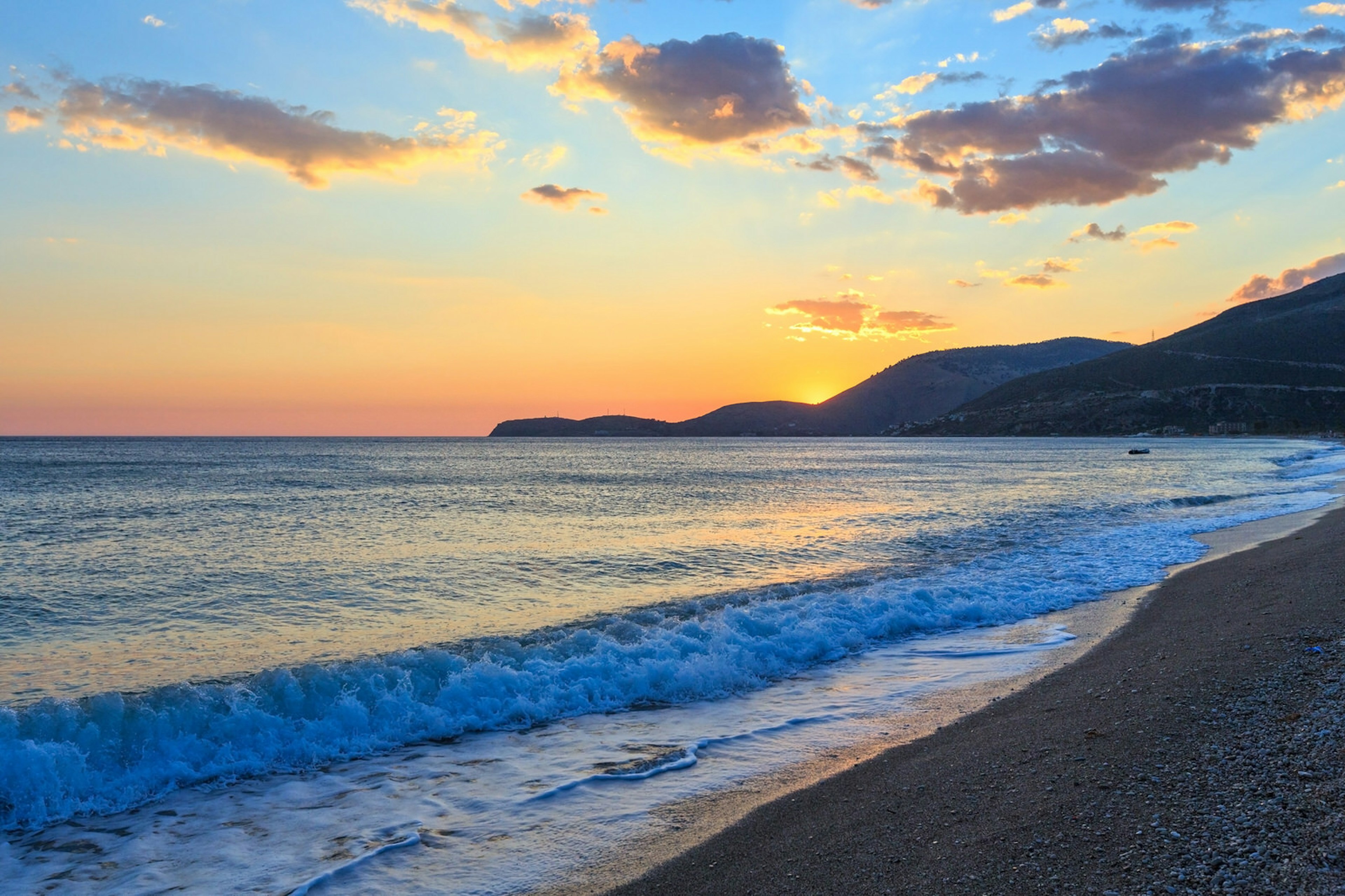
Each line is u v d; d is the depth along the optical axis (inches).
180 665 448.5
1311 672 329.1
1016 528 1047.0
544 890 205.8
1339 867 175.9
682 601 612.1
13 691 396.8
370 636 511.8
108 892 212.2
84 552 888.9
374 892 207.9
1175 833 202.4
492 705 362.9
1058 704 335.3
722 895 196.7
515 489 1955.0
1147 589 604.4
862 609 536.7
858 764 288.5
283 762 305.9
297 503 1536.7
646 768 293.7
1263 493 1510.8
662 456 5108.3
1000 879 190.1
